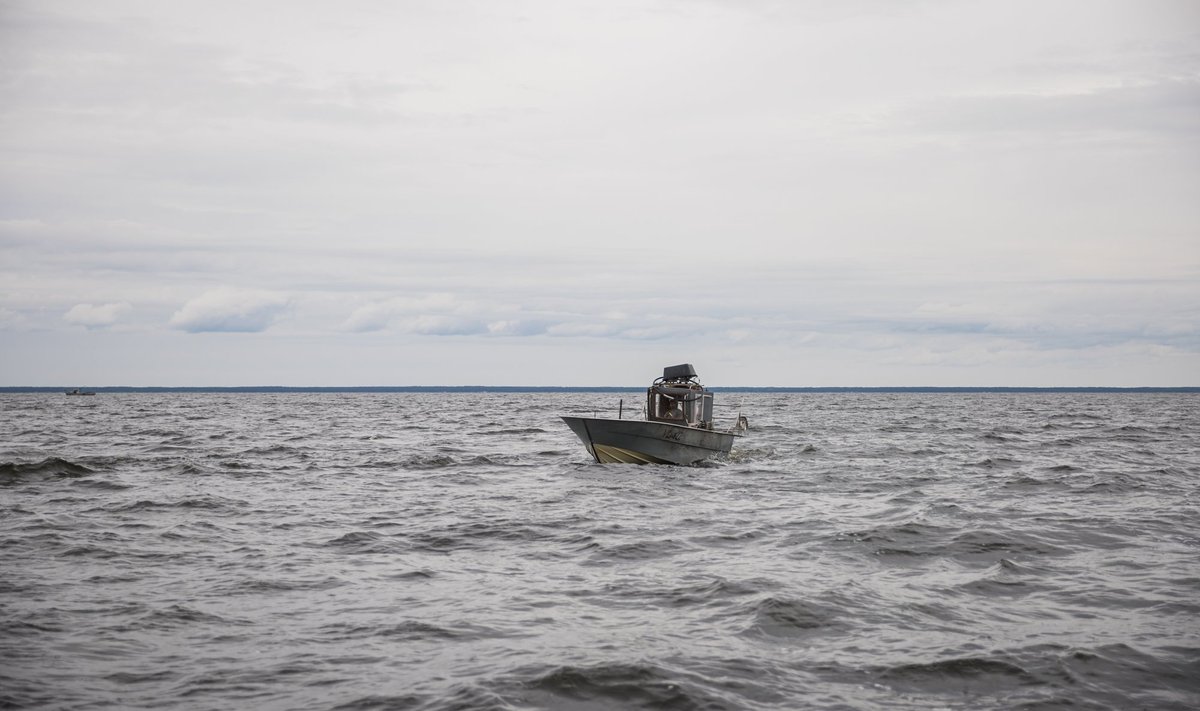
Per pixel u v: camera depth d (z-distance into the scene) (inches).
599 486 1150.3
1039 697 386.9
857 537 737.6
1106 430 2512.3
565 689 391.9
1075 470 1285.7
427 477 1269.7
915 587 572.7
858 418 3442.4
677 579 601.0
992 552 682.2
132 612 514.3
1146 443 1948.8
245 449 1759.4
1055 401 7760.8
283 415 3863.2
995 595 554.6
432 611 521.7
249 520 858.1
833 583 581.0
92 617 502.9
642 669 411.2
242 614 514.3
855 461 1503.4
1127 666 421.7
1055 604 533.0
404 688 394.3
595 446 1365.7
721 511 919.7
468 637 469.7
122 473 1270.9
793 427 2672.2
